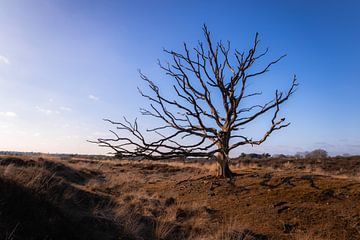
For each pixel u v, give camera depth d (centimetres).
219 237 1012
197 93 1881
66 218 852
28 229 704
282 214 1205
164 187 1730
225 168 1767
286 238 1040
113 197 1258
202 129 1606
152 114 1550
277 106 1503
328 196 1335
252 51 1838
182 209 1252
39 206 818
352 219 1116
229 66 1870
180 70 1838
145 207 1220
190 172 2412
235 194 1475
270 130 1526
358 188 1397
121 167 2709
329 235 1041
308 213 1193
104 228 928
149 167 2753
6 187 809
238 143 1725
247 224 1142
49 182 1105
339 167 2900
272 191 1455
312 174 1758
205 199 1438
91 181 1733
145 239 966
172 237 1024
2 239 628
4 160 1708
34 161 1800
